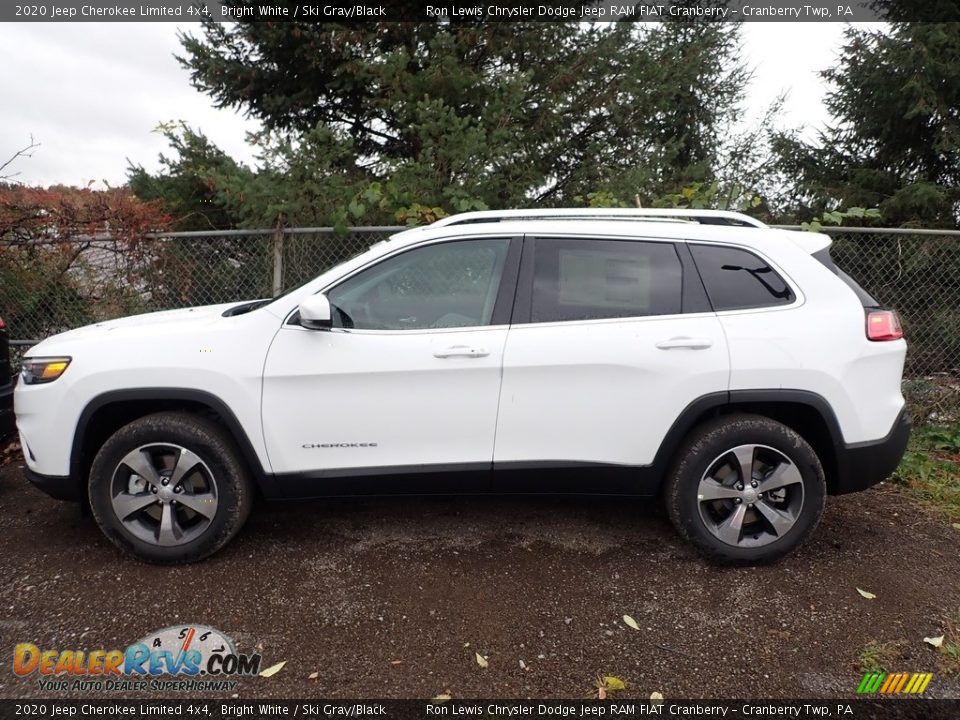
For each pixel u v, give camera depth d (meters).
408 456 3.18
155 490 3.18
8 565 3.28
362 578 3.15
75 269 5.67
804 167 9.74
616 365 3.08
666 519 3.79
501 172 6.64
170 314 3.80
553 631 2.77
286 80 8.22
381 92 7.33
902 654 2.62
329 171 5.99
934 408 5.55
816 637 2.73
